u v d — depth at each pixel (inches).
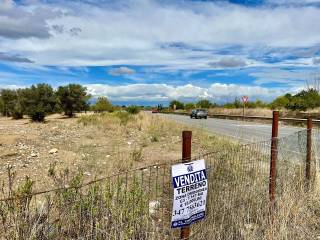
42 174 320.8
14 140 560.1
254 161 222.4
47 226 136.3
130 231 143.1
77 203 147.9
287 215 200.2
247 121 1459.2
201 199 148.3
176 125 930.7
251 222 203.2
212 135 691.4
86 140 598.5
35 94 1235.9
